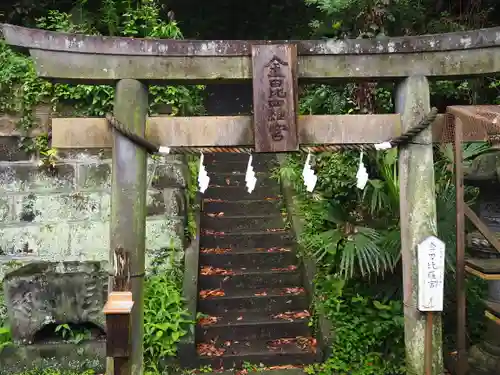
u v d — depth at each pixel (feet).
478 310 14.88
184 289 15.33
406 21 18.10
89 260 15.88
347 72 9.84
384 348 13.58
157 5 19.70
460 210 10.55
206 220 19.08
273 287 16.69
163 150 9.73
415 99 9.93
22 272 13.65
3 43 16.52
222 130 9.83
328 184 17.30
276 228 19.25
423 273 9.73
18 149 16.07
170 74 9.60
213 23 29.91
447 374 13.12
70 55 9.40
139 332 9.74
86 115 16.38
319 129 9.93
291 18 29.22
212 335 14.73
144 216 9.91
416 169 10.03
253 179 9.95
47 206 16.08
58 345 13.52
